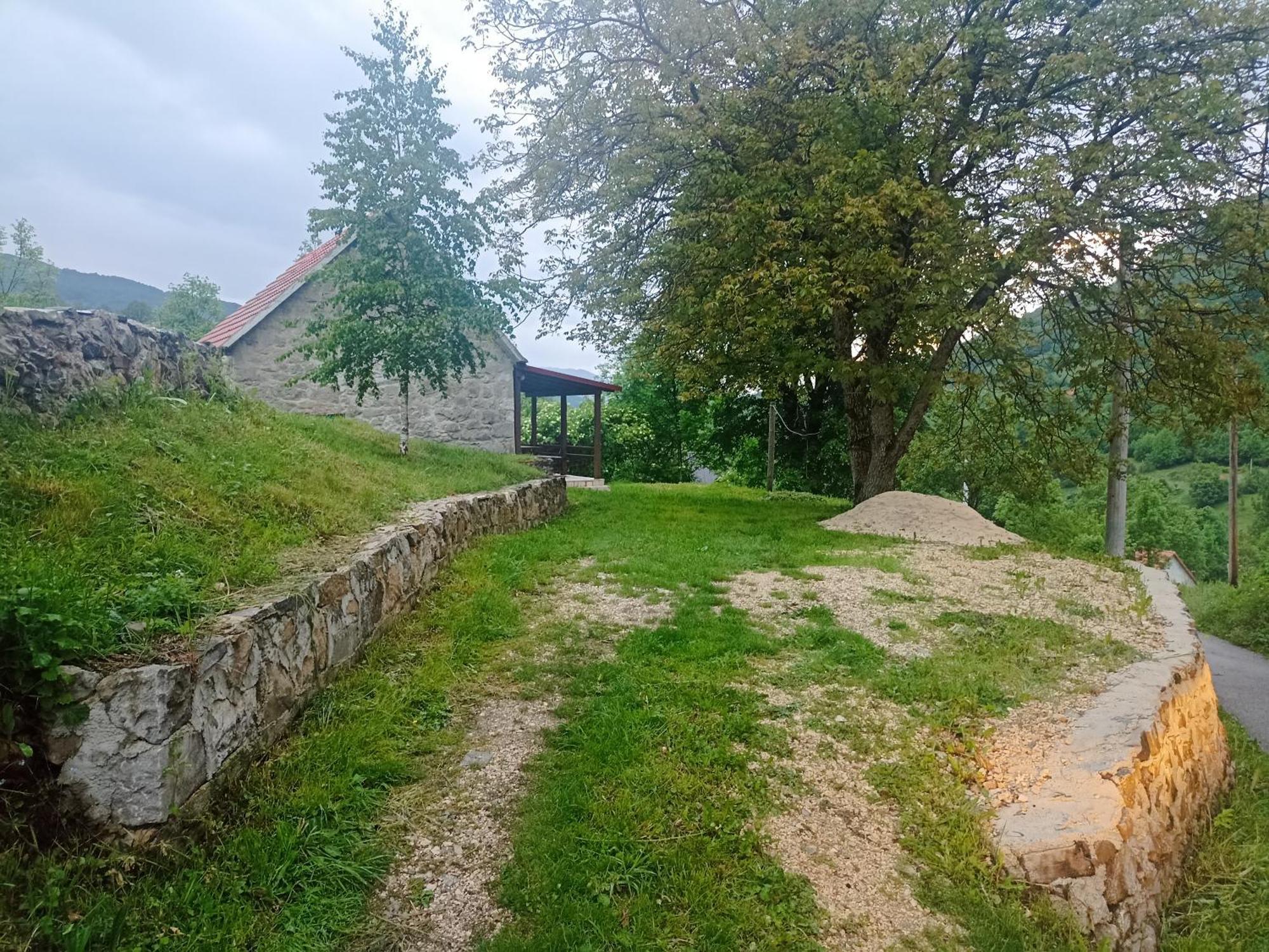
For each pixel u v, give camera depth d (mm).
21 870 1997
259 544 3814
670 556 7457
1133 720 3973
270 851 2416
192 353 6254
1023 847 2977
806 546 8625
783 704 4074
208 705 2506
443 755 3311
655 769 3217
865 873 2824
